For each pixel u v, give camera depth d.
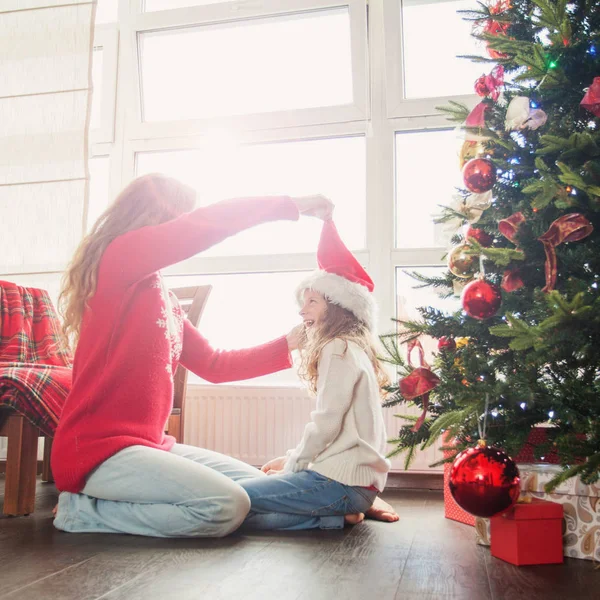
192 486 1.46
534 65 1.30
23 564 1.25
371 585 1.12
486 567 1.25
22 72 2.90
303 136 2.83
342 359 1.60
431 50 2.76
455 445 1.39
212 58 3.00
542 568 1.25
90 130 3.07
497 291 1.27
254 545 1.42
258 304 2.90
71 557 1.30
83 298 1.58
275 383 2.77
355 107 2.77
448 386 1.28
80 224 2.80
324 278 1.67
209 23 2.97
